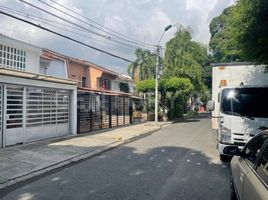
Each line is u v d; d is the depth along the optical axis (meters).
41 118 14.46
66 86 16.17
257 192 3.39
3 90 12.04
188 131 20.45
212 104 10.36
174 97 32.28
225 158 9.88
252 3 7.97
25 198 6.33
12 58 17.48
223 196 6.38
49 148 12.38
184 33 32.84
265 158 3.89
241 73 11.26
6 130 12.20
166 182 7.44
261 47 8.71
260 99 9.09
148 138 16.75
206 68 44.81
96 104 20.58
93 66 32.38
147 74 33.91
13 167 9.02
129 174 8.28
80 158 10.76
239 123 8.88
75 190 6.82
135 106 32.41
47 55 22.73
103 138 15.98
